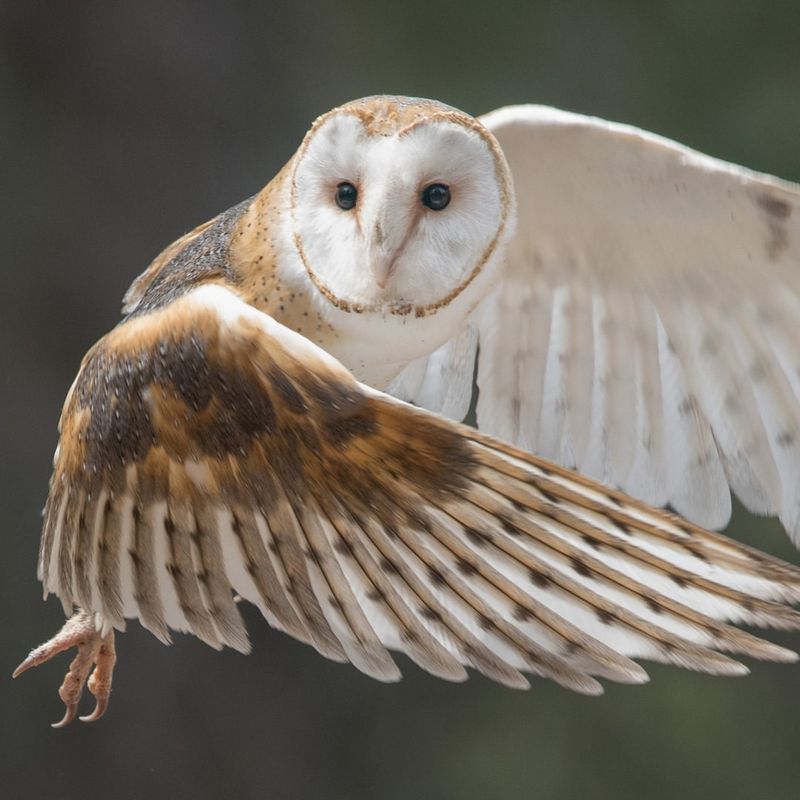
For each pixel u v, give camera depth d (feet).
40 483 21.58
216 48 22.36
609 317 14.82
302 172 14.28
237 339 14.06
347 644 14.05
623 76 21.56
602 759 22.47
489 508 13.97
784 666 22.62
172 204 22.24
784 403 14.79
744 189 14.65
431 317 14.30
